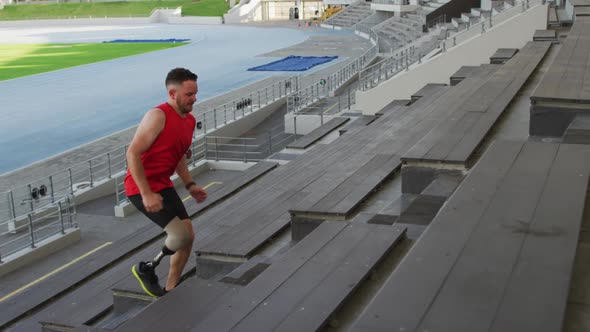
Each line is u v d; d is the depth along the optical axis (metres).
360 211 7.38
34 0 100.12
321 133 19.58
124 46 57.91
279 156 18.19
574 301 3.36
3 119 27.89
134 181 3.94
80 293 8.81
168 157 3.92
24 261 12.90
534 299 3.00
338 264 4.13
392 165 8.95
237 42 58.72
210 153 22.14
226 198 15.15
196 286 3.88
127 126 26.31
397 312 2.95
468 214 4.12
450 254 3.54
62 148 22.88
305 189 9.84
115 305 6.97
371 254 4.30
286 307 3.53
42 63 46.69
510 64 13.73
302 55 46.44
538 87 7.97
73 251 13.70
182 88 3.82
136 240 12.48
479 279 3.22
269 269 4.07
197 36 67.00
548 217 4.01
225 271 7.45
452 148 6.84
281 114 27.23
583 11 18.77
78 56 50.62
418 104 13.34
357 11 72.06
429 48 28.20
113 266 11.56
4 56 51.16
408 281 3.24
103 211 16.31
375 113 18.31
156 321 3.47
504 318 2.84
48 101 32.00
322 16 78.25
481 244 3.65
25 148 22.91
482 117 8.47
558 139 7.28
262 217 8.72
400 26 49.00
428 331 2.78
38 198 15.13
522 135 7.88
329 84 31.66
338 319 3.58
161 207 3.78
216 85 35.16
